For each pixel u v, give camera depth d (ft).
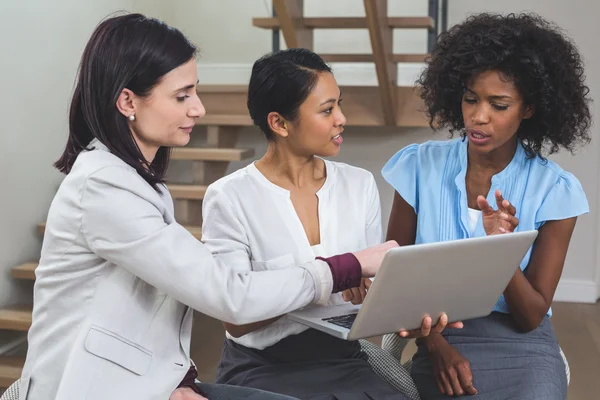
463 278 5.01
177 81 4.66
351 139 15.94
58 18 12.76
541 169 6.19
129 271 4.57
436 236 6.32
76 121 4.78
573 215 5.94
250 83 5.86
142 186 4.57
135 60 4.55
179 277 4.47
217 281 4.52
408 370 6.73
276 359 5.89
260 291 4.60
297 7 13.38
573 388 10.65
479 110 5.76
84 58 4.66
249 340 5.94
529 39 5.77
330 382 5.62
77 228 4.49
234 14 16.92
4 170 11.38
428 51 14.35
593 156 14.84
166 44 4.63
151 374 4.60
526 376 5.79
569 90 5.98
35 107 12.21
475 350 6.05
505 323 6.13
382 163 15.87
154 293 4.72
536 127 6.16
